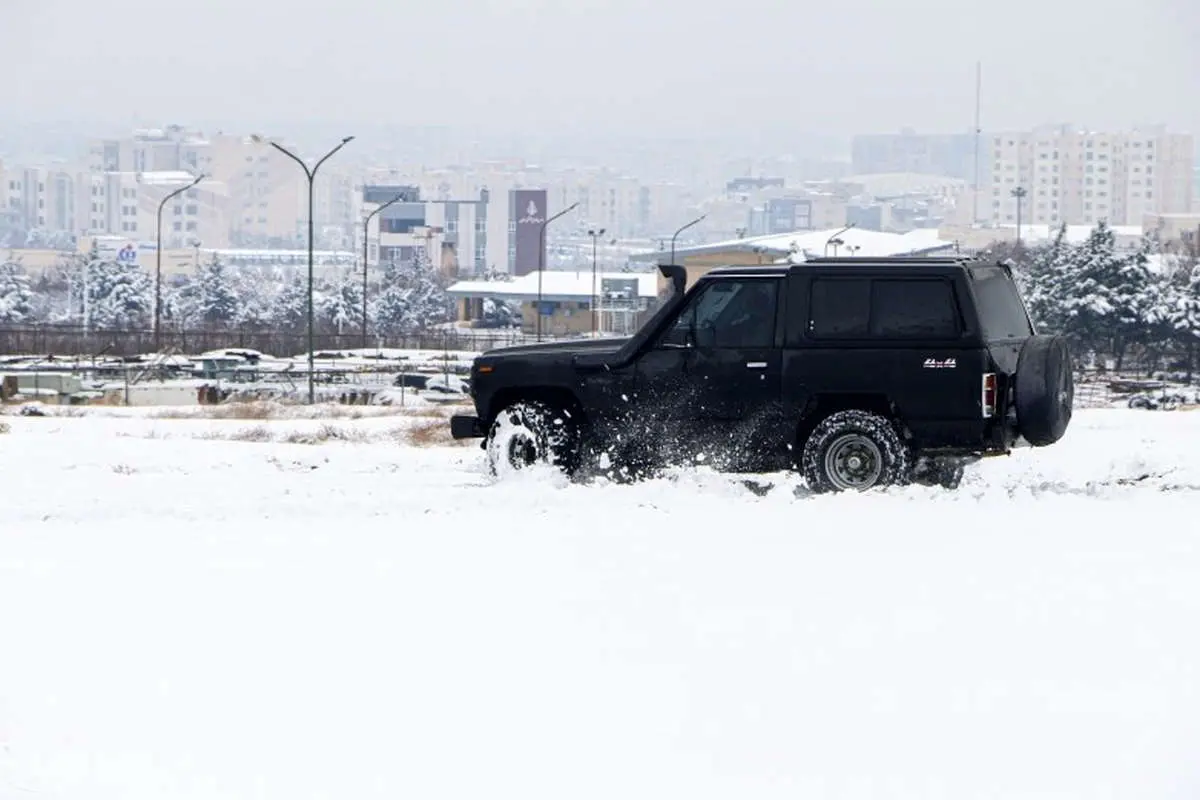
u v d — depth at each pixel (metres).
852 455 57.47
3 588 41.84
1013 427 58.09
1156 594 39.34
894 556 44.78
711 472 60.09
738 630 36.38
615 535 48.88
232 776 27.58
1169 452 71.56
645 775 27.38
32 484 63.66
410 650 35.00
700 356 59.94
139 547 48.16
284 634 36.53
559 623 37.25
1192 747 28.11
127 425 110.50
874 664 33.41
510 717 30.34
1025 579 41.41
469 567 44.12
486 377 63.59
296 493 60.34
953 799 26.14
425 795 26.69
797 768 27.53
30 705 31.36
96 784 27.25
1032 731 29.09
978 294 58.00
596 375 61.56
